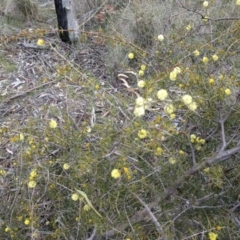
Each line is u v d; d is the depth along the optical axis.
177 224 1.91
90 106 2.70
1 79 3.29
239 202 1.93
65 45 3.73
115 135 2.02
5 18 4.10
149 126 1.88
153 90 1.98
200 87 2.06
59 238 1.93
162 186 1.95
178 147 2.11
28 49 3.65
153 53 3.06
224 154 1.84
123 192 1.90
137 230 1.81
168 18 3.62
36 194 2.07
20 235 1.99
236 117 2.07
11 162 2.40
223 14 3.58
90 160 1.89
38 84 3.12
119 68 3.32
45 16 4.24
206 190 1.96
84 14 4.17
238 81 2.23
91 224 1.90
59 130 2.19
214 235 1.67
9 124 2.75
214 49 2.47
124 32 3.70
